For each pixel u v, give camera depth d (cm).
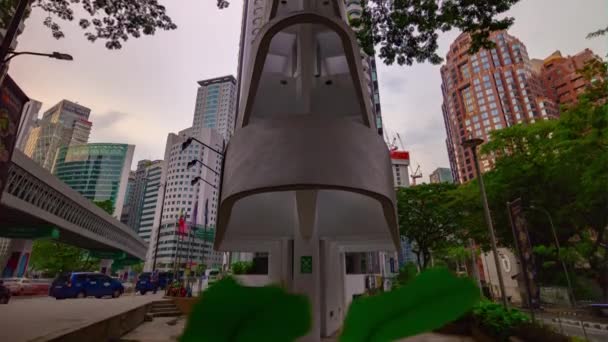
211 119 10256
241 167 812
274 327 43
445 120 10862
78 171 8150
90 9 977
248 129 853
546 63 6550
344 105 1153
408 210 2872
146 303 1507
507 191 2423
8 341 631
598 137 1727
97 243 4059
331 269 1175
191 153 6300
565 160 2056
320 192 1120
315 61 1270
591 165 1786
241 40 4581
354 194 1106
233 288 45
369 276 2455
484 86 8606
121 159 8350
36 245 4712
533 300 912
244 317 44
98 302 1664
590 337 1347
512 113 7969
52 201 2617
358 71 984
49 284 2455
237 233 1077
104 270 5531
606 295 2184
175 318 1502
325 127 804
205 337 44
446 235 2892
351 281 1546
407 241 3294
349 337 47
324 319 1082
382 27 1062
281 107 1177
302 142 786
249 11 4281
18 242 3238
